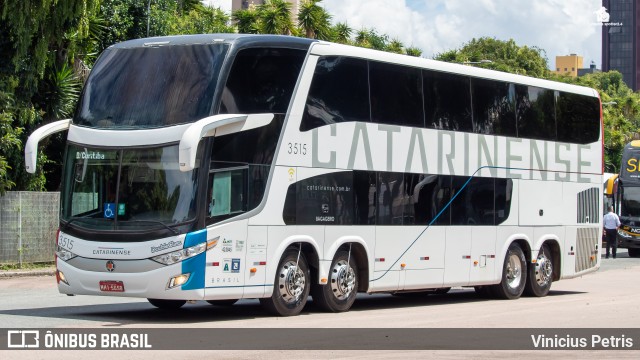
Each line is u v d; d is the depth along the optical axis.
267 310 16.42
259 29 56.09
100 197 15.52
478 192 20.47
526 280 22.25
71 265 15.59
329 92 17.09
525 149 21.89
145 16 37.38
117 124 15.67
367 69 17.89
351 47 17.62
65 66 30.12
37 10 27.38
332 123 17.09
